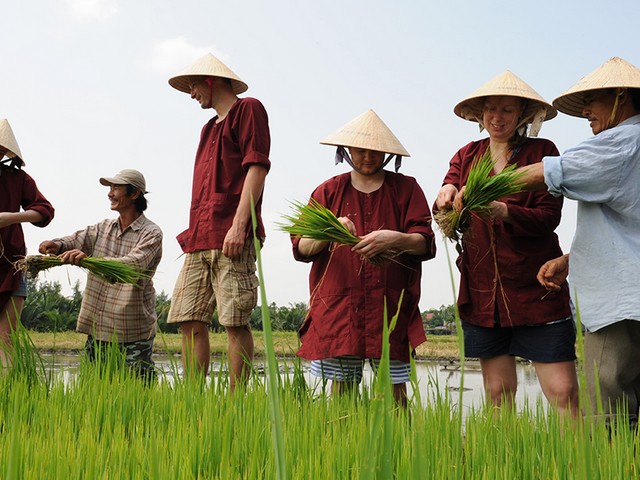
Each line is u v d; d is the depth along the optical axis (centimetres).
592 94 408
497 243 461
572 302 416
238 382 404
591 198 389
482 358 482
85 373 467
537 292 454
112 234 671
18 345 496
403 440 283
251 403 366
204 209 550
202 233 546
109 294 650
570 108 446
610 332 388
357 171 498
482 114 490
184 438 295
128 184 659
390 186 500
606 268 389
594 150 384
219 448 294
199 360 560
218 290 543
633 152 380
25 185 662
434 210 465
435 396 363
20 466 244
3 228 638
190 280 557
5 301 638
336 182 509
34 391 439
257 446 277
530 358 459
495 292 462
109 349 497
